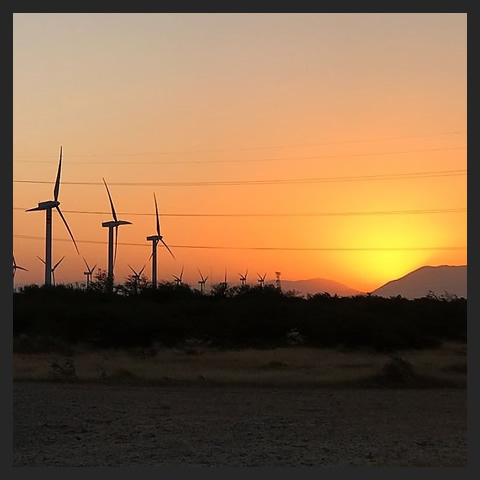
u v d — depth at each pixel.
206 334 63.62
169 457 18.81
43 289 80.44
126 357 54.00
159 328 62.50
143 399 31.50
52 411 27.48
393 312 70.06
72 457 18.81
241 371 42.56
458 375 40.09
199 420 25.47
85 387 35.94
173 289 83.75
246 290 85.62
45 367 43.34
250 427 23.97
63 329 62.66
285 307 69.81
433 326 64.88
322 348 61.06
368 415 26.98
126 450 19.81
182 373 41.22
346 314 65.94
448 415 27.09
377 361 49.03
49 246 82.56
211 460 18.41
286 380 38.16
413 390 35.69
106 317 63.69
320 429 23.62
